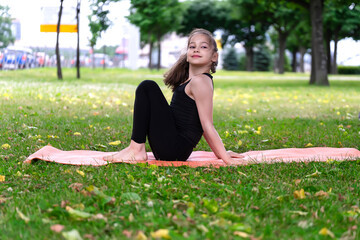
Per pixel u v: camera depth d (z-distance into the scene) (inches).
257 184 135.6
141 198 118.3
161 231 88.7
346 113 358.3
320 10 795.4
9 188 127.6
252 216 103.4
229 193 122.6
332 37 1723.7
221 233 91.4
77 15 771.4
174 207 109.7
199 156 182.5
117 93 502.9
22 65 956.6
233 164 161.0
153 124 160.1
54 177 141.5
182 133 163.0
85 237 90.9
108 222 98.9
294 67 2199.8
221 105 418.9
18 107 333.4
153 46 1894.7
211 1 1785.2
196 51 161.5
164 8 1416.1
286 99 498.3
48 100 394.3
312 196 122.3
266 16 1467.8
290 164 162.4
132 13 1433.3
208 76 163.3
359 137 234.8
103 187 128.6
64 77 791.1
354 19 1379.2
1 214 104.7
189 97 162.9
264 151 190.2
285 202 116.0
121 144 209.3
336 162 163.3
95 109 346.9
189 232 92.7
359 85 816.3
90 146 198.8
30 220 100.0
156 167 152.0
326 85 793.6
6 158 168.1
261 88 710.5
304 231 95.9
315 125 283.0
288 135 242.2
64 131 239.6
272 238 90.9
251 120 300.5
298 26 1501.0
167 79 171.2
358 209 111.3
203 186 131.1
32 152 182.7
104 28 759.7
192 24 1803.6
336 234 94.0
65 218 100.3
